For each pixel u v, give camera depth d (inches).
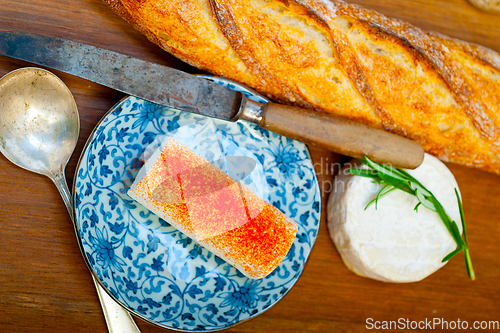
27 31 15.7
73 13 15.9
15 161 15.4
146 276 16.0
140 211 16.2
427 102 16.6
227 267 16.5
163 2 15.0
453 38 17.2
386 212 16.8
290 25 15.9
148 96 15.5
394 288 17.7
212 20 15.4
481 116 16.9
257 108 15.7
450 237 17.3
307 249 16.5
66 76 15.8
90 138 15.3
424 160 17.2
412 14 17.8
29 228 15.6
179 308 16.0
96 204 15.6
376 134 16.2
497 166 17.6
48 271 15.6
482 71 17.0
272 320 16.8
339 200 16.9
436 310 17.9
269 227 15.7
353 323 17.4
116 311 15.7
